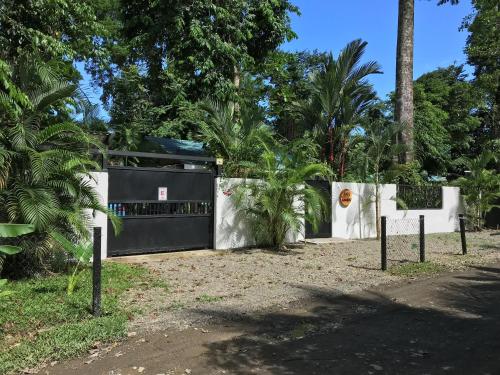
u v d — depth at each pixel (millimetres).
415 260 11969
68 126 8070
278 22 18672
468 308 7488
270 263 11016
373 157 17141
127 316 6418
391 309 7395
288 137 22406
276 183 12516
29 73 8086
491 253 13703
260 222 13242
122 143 17406
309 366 4980
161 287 8203
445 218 19969
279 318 6734
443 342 5797
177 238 12000
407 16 18203
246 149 13805
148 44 17703
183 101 18172
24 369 4719
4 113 7953
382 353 5391
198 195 12391
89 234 8406
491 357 5281
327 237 15938
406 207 17422
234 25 17547
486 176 20172
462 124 30047
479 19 23453
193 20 16359
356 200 16797
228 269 10117
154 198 11531
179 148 17453
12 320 5953
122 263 10086
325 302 7715
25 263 8117
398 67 18344
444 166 27641
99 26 13727
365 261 11664
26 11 11703
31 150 7738
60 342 5266
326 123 17516
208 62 16547
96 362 4980
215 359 5148
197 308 6992
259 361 5105
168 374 4738
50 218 7633
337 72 17141
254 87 22844
